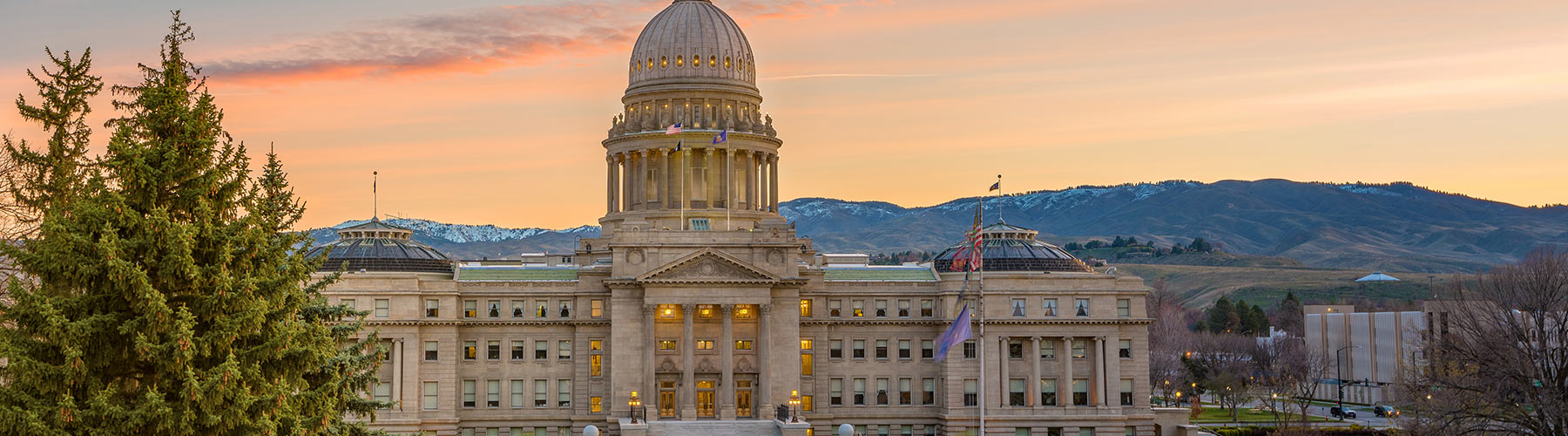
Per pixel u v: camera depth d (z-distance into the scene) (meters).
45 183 70.50
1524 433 112.94
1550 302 118.50
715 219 155.38
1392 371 192.00
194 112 61.53
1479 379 122.88
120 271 56.94
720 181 158.25
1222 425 164.00
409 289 136.50
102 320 57.59
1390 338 195.38
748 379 139.62
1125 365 143.62
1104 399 141.75
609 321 140.00
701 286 136.50
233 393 58.66
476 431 139.00
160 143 61.03
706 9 161.88
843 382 143.00
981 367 106.25
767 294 136.88
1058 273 143.75
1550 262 119.31
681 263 135.50
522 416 139.12
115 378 59.84
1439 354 134.00
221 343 59.50
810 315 143.25
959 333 105.94
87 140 72.06
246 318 59.78
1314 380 189.88
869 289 144.00
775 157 161.62
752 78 162.88
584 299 140.75
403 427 134.75
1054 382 143.12
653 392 135.75
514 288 140.38
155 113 61.50
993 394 140.88
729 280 136.00
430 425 136.50
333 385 65.25
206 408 57.81
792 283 137.75
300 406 63.84
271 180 76.62
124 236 59.72
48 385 57.00
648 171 159.50
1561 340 115.44
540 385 140.12
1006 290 142.00
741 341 139.62
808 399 142.00
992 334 141.75
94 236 58.84
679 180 157.25
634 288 137.38
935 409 143.38
